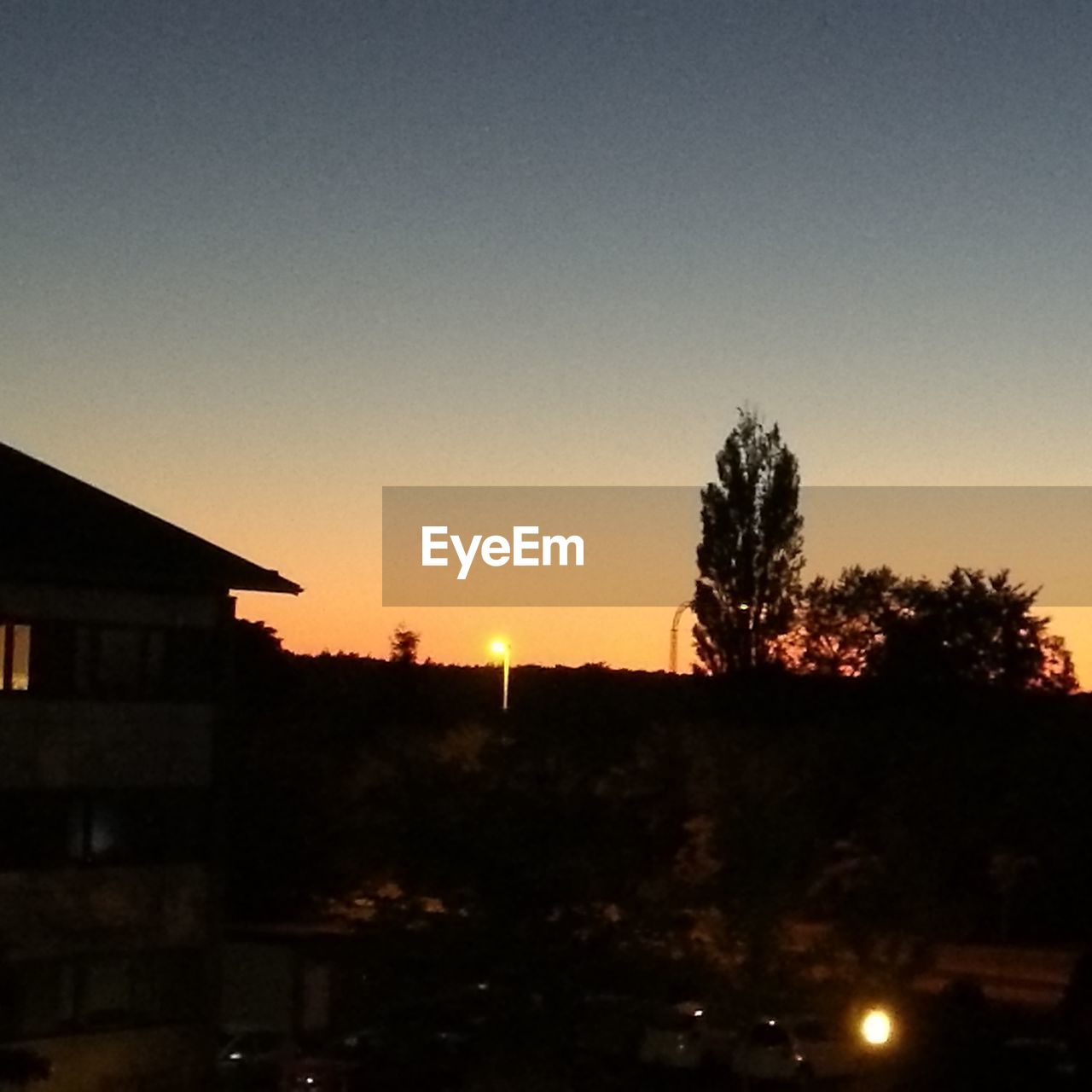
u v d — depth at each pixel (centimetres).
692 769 3048
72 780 3491
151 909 3612
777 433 7681
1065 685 9956
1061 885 6425
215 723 3734
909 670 9431
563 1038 2675
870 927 3512
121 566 3509
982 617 9888
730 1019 3133
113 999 3547
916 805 5400
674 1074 3612
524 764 2733
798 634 9600
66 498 3722
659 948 2762
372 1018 2906
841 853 3725
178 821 3675
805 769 3547
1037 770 6531
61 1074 3425
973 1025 3469
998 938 6188
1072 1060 3017
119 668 3578
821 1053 3512
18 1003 3375
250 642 7562
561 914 2681
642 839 2770
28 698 3425
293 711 6269
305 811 4778
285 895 4766
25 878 3403
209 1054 3684
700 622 7762
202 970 3688
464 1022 2716
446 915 2683
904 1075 3372
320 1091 3312
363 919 2923
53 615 3472
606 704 5428
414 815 2686
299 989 4144
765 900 3020
